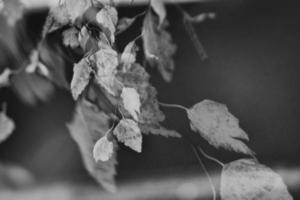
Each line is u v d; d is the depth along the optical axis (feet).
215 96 1.74
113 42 1.48
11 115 2.03
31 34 1.84
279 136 1.65
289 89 1.71
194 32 1.89
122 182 1.89
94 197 1.97
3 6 1.82
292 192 1.65
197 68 1.83
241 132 1.52
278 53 1.81
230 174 1.49
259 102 1.70
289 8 1.93
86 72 1.48
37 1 1.85
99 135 1.69
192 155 1.79
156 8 1.71
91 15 1.49
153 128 1.56
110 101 1.61
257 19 1.94
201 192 1.84
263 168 1.48
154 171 1.86
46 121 1.99
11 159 2.02
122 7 1.72
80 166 2.03
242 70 1.79
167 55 1.78
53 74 1.80
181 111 1.72
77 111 1.74
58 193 2.00
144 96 1.55
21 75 1.91
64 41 1.54
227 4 1.99
